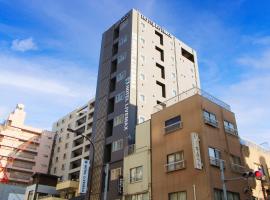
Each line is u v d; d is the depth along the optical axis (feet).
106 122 138.92
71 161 259.19
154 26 173.58
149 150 105.09
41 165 290.97
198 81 184.55
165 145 98.73
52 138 308.19
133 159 110.32
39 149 297.12
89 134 249.75
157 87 151.84
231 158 93.91
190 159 87.61
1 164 272.92
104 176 122.72
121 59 153.48
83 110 282.77
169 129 100.27
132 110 130.62
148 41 163.02
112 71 157.07
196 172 84.07
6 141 285.64
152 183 97.40
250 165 103.09
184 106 98.43
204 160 83.61
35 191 173.37
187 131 93.09
